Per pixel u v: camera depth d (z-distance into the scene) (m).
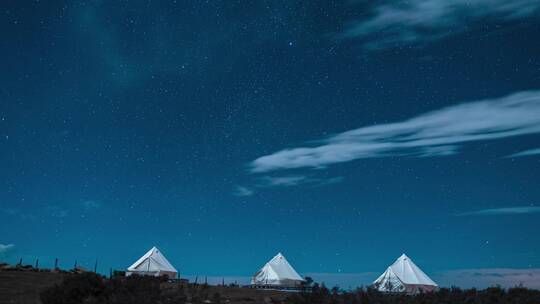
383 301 22.31
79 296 19.80
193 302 22.05
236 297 27.12
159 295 21.11
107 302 18.97
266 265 48.03
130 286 21.52
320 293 23.12
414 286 43.41
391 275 44.03
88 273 21.30
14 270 37.69
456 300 22.45
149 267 44.78
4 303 20.64
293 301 23.05
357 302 22.03
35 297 22.78
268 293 31.62
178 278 44.34
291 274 47.53
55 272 38.09
